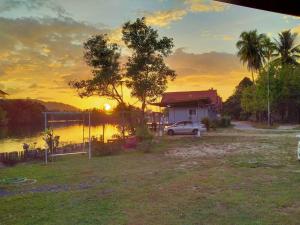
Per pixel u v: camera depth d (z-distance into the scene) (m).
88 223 6.18
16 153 15.85
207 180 9.93
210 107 43.09
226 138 25.72
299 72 48.75
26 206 7.46
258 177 10.29
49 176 11.46
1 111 42.75
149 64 24.23
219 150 18.16
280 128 38.88
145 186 9.34
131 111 22.48
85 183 10.06
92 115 19.27
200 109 40.19
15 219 6.52
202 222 6.13
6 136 32.22
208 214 6.59
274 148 18.52
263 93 47.66
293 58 50.84
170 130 30.52
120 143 19.39
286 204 7.19
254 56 48.47
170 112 41.00
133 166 13.30
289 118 52.31
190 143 22.41
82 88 24.14
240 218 6.31
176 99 44.94
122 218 6.45
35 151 16.44
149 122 33.41
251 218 6.30
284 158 14.58
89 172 12.07
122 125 20.61
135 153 17.77
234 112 77.06
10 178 11.17
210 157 15.42
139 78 24.08
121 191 8.77
